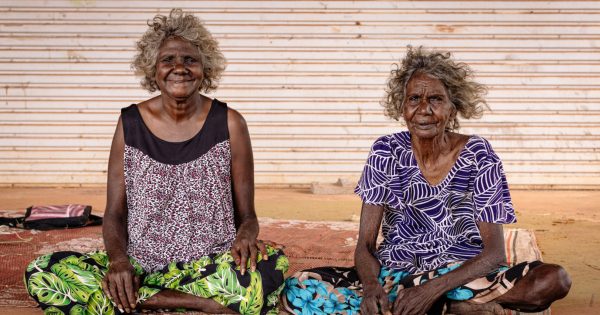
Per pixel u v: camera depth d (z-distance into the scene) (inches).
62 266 127.3
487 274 124.6
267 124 366.9
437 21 359.6
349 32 361.4
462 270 123.3
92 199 329.1
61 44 362.0
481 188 128.1
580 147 364.5
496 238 127.0
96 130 367.2
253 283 128.8
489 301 125.4
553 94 362.0
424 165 130.3
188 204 135.2
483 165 128.3
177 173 134.7
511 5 357.4
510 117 363.9
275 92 365.4
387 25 360.8
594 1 355.9
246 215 138.9
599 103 361.7
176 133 135.1
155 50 131.0
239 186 139.0
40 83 364.2
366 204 134.0
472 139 130.3
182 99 131.8
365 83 364.2
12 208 301.7
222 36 362.3
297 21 361.4
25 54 362.3
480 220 128.1
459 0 358.0
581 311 147.9
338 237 219.8
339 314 130.3
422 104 123.9
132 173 136.2
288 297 132.9
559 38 358.6
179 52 130.0
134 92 364.8
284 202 320.5
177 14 137.3
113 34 361.4
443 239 131.3
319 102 365.7
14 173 370.3
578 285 169.3
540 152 365.7
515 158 366.3
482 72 361.4
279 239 215.5
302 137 367.6
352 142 367.2
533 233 217.9
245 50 363.3
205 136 135.3
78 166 369.7
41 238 216.4
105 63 362.9
